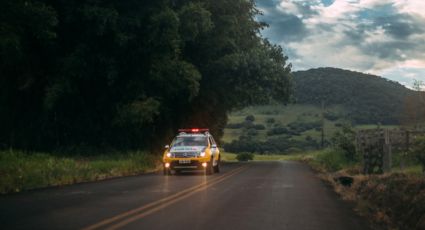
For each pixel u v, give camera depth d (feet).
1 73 89.45
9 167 56.95
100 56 92.12
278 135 426.92
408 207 36.70
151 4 94.43
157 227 29.27
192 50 119.14
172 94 109.19
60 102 97.45
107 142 106.01
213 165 78.74
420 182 41.57
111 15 86.94
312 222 32.04
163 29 91.45
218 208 37.45
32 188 52.42
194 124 132.77
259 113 546.26
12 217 32.55
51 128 98.68
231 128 485.56
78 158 88.38
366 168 69.41
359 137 89.76
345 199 45.34
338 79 533.14
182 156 74.90
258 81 124.67
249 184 58.44
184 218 32.63
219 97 132.57
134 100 96.17
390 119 404.36
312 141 377.91
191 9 97.30
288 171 86.99
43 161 66.03
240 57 119.55
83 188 52.60
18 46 78.43
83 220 31.50
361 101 468.75
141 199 42.73
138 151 97.09
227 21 116.16
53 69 92.38
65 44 93.91
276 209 37.40
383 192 44.47
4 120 93.25
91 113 103.09
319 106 513.04
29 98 95.35
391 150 67.82
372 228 31.27
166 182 60.90
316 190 52.65
